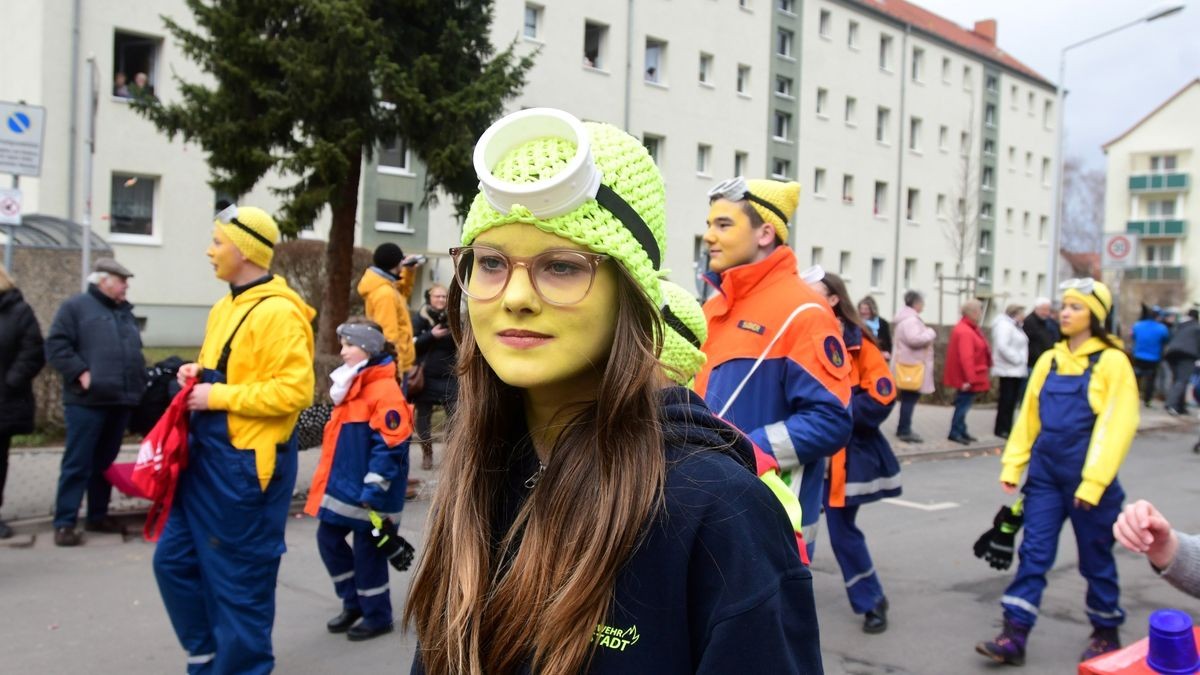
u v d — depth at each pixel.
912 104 43.19
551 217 1.13
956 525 7.62
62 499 6.14
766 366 3.25
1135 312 34.66
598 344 1.18
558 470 1.21
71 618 4.82
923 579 6.03
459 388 1.35
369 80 12.97
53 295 10.38
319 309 21.69
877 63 41.12
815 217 38.22
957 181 45.38
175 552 3.55
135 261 21.97
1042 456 4.46
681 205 32.41
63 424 9.32
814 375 3.16
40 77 20.38
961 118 46.22
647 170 1.23
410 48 13.47
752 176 35.09
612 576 1.12
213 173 13.84
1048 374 4.50
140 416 6.57
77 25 20.75
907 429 11.91
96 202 21.28
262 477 3.50
